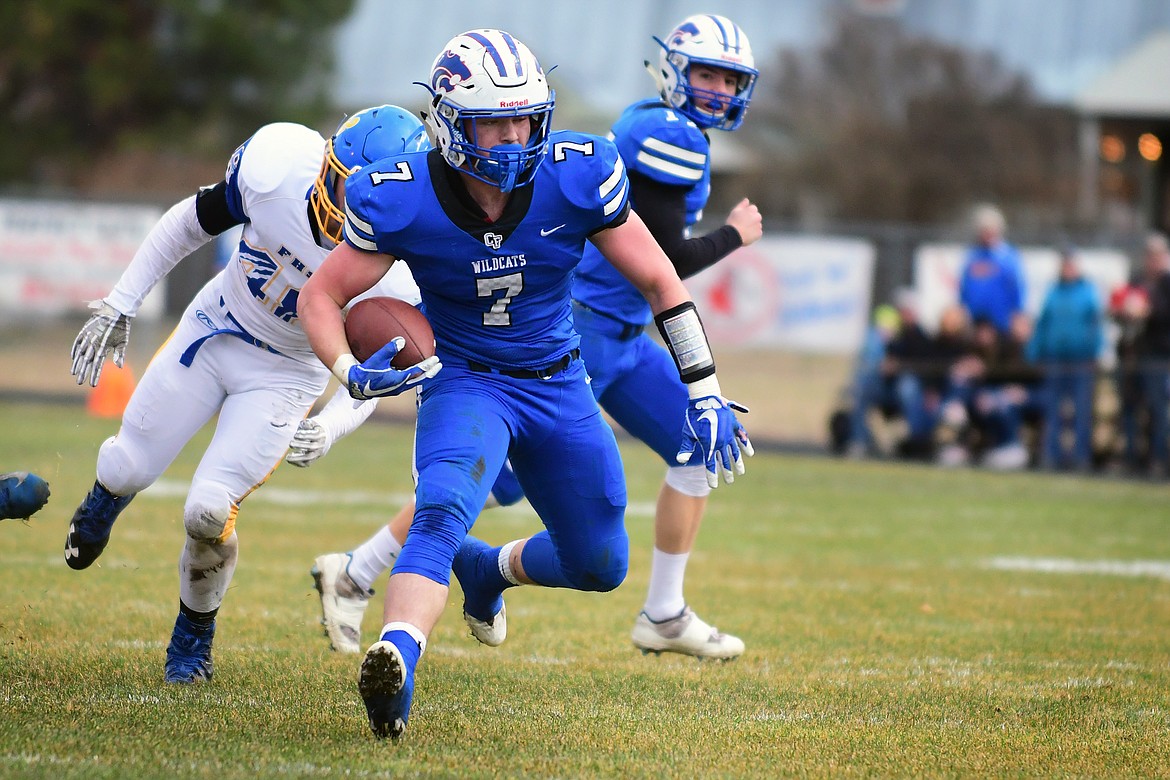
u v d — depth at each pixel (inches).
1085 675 690.8
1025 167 4104.3
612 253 546.9
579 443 559.8
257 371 606.9
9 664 621.9
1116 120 3056.1
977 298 1942.7
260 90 3533.5
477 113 494.9
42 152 3437.5
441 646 738.8
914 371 1969.7
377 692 480.1
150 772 454.0
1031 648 762.2
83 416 1995.6
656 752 512.4
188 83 3462.1
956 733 555.8
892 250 2290.8
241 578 919.7
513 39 510.3
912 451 1978.3
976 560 1120.2
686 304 547.5
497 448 534.3
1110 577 1040.8
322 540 1100.5
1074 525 1353.3
